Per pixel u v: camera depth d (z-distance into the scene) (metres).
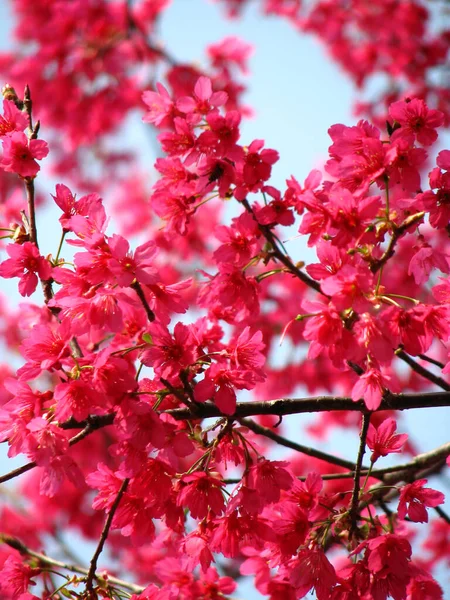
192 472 1.29
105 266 1.27
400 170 1.30
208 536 1.30
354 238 1.28
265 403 1.31
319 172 1.31
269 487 1.29
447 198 1.30
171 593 1.31
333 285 1.25
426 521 1.30
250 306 1.32
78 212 1.34
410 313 1.27
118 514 1.31
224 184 1.29
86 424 1.30
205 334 1.33
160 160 1.31
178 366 1.28
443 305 1.27
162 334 1.28
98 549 1.31
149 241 1.27
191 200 1.31
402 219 1.32
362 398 1.31
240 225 1.30
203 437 1.31
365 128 1.31
